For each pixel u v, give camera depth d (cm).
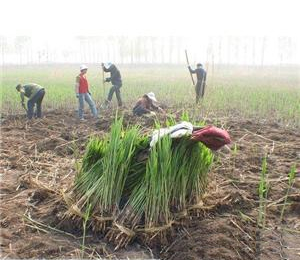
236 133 1014
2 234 473
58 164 733
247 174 687
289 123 1222
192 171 507
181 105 1531
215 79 3531
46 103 1538
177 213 488
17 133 1010
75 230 486
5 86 2066
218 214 531
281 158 798
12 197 581
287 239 484
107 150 489
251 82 3152
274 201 577
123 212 471
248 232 486
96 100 1644
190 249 443
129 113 1303
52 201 553
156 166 461
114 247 455
